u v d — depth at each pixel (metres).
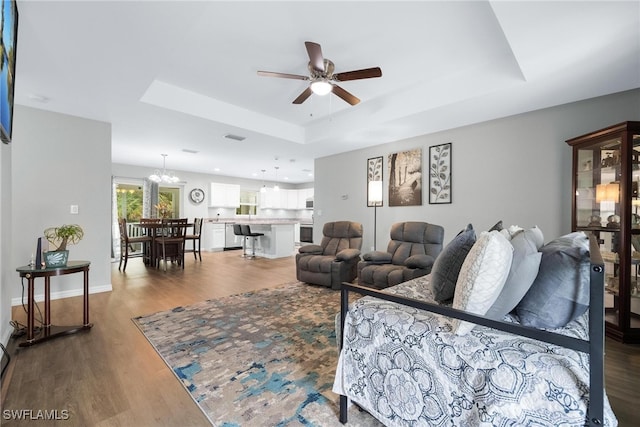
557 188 3.07
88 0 1.60
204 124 3.71
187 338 2.28
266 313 2.87
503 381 0.90
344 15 2.04
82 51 2.10
